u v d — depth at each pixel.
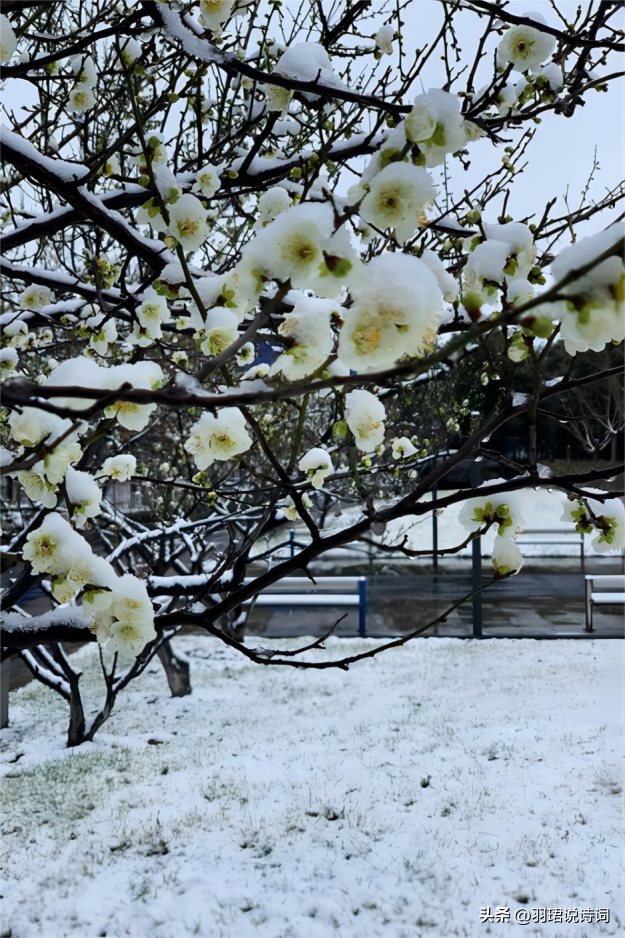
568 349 0.99
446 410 7.21
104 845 5.80
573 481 1.62
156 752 7.70
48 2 2.20
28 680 10.61
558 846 5.59
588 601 12.23
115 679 8.08
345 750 7.66
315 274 0.94
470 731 8.09
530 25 1.97
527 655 11.07
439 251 2.87
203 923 4.81
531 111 2.32
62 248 4.89
